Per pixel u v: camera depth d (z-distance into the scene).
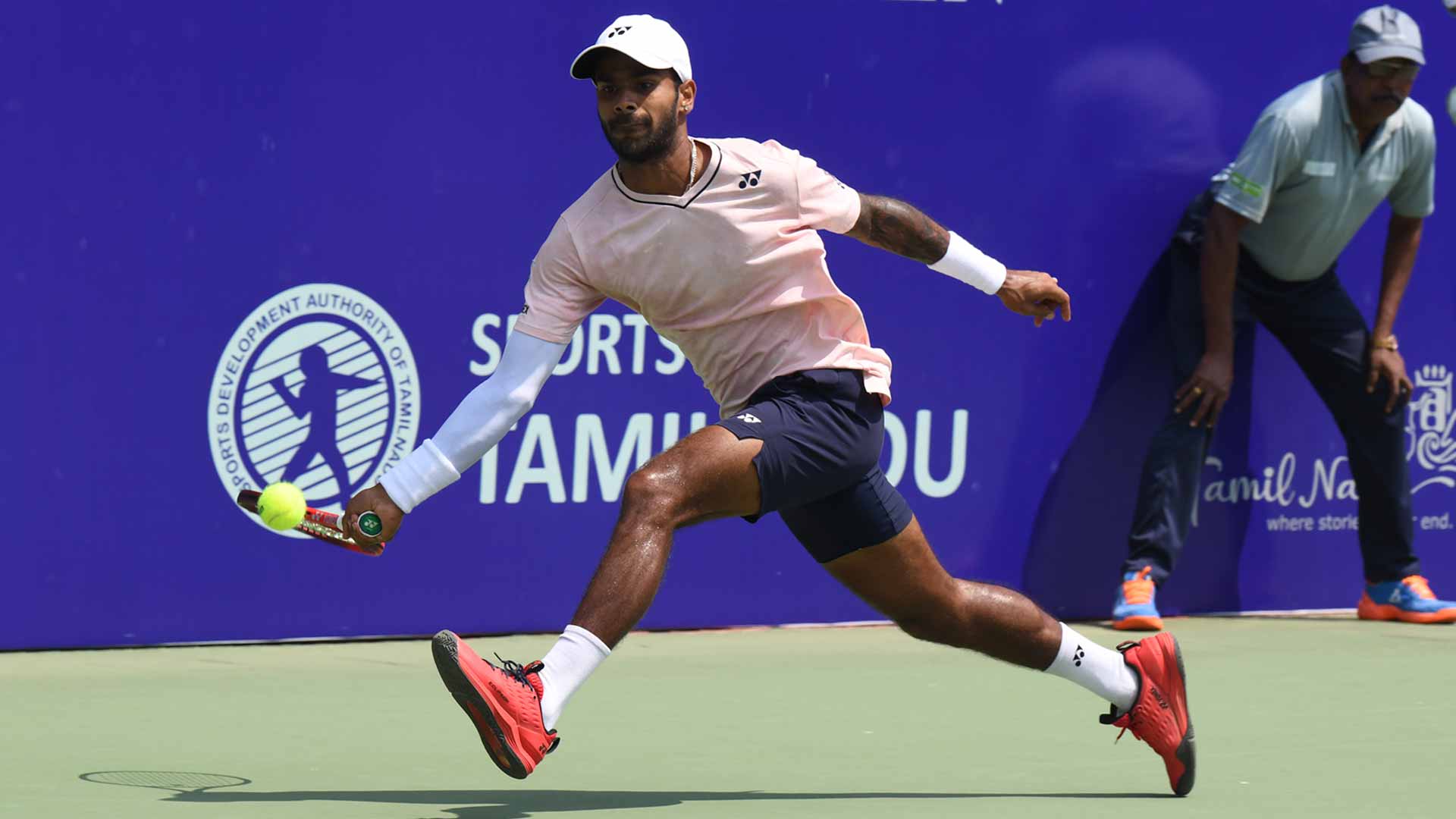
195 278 20.72
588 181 22.31
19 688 18.61
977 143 24.03
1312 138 23.78
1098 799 14.53
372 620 21.77
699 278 13.35
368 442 21.61
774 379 13.56
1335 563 26.34
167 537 20.86
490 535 22.17
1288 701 19.66
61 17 19.94
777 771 15.47
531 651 21.44
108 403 20.48
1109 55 24.61
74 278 20.23
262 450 21.16
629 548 12.59
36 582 20.39
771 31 22.92
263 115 20.83
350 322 21.41
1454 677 21.39
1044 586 24.84
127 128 20.30
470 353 21.97
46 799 13.64
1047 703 19.09
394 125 21.38
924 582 14.16
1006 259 24.31
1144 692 14.52
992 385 24.34
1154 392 25.25
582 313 13.70
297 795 13.97
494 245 21.95
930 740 17.06
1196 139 25.16
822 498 13.79
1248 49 25.33
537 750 12.17
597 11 22.19
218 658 20.48
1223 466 25.69
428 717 17.61
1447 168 26.44
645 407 22.78
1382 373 24.98
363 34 21.16
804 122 23.19
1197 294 24.72
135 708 17.72
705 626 23.27
